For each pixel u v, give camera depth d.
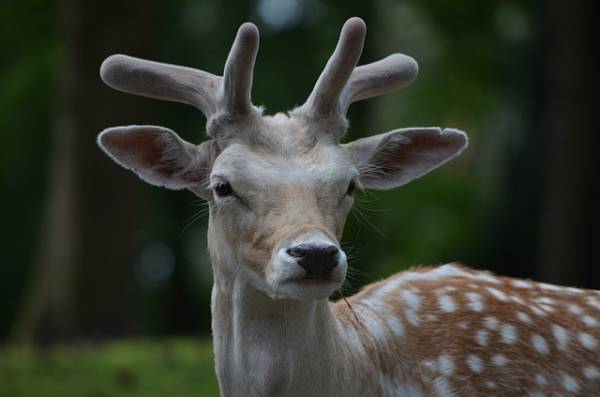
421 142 5.69
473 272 6.48
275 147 5.15
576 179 17.59
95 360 11.42
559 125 17.66
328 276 4.66
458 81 23.70
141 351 12.04
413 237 28.00
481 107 24.73
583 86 17.52
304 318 5.21
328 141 5.24
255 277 5.03
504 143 24.92
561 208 17.67
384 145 5.62
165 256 27.78
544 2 19.14
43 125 22.20
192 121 22.75
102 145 5.48
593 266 18.03
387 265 26.89
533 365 5.97
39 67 20.66
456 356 5.91
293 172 5.04
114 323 16.12
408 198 28.05
